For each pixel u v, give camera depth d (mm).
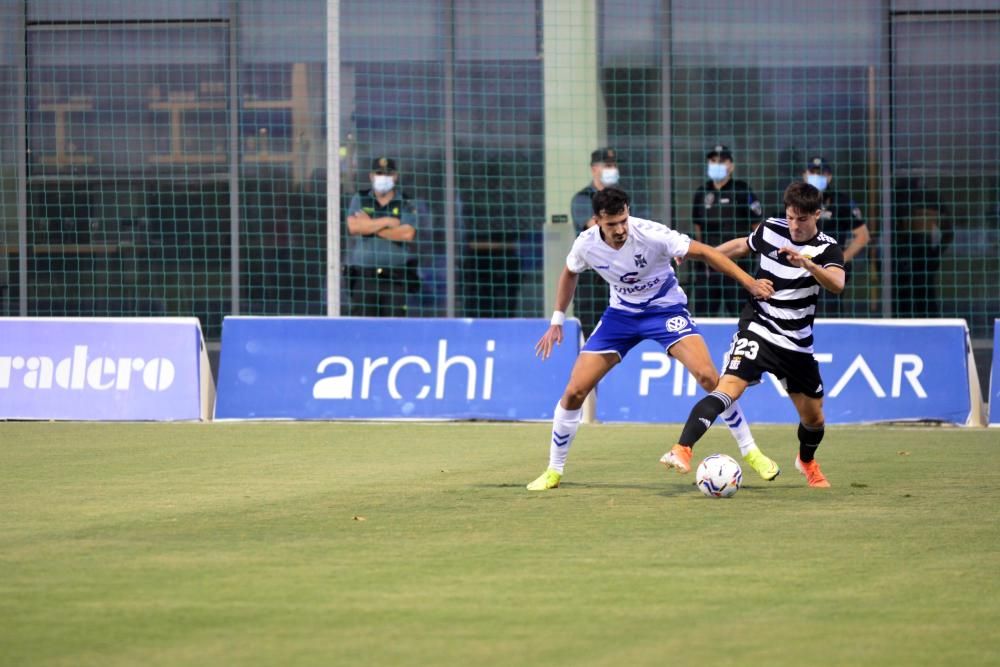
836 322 42375
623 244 26641
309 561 19453
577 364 27531
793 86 53562
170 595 17219
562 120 53438
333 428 40500
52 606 16609
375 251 52125
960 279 53344
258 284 53875
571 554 20016
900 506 24969
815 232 26594
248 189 53781
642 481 28719
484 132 53531
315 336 43406
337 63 45031
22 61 53500
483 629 15477
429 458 33031
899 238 53438
